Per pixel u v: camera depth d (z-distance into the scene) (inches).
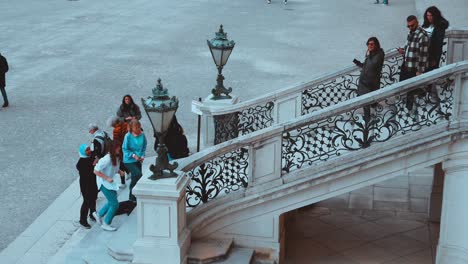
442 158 371.6
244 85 836.6
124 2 1638.8
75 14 1437.0
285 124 375.2
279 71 910.4
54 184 536.7
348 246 436.8
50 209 483.5
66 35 1189.7
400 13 1409.9
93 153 434.3
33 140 639.1
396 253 426.6
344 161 374.3
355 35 1161.4
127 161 433.7
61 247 420.2
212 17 1381.6
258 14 1421.0
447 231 382.3
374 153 371.6
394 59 563.5
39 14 1439.5
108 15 1419.8
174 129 453.7
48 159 590.6
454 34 499.2
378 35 1151.6
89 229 442.3
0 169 565.6
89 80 868.6
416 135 367.2
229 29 1235.2
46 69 932.0
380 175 377.1
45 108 743.1
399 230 459.2
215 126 541.0
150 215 355.6
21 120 700.7
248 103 528.7
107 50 1062.4
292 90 525.0
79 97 786.8
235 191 387.5
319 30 1219.2
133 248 359.9
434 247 434.9
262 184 384.5
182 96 786.8
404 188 531.2
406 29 1205.1
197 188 417.4
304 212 490.3
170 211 353.1
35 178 548.1
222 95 560.7
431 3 1304.1
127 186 479.5
